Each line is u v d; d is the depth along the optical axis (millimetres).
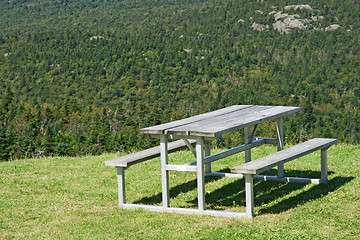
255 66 160375
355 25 198875
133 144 64125
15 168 9289
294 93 125688
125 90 143125
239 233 4992
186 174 8211
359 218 5305
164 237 5012
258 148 10078
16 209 6461
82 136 71312
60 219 5941
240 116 6934
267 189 7062
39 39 193375
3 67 169875
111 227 5492
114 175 8359
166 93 138750
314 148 6672
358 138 86188
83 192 7359
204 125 6156
